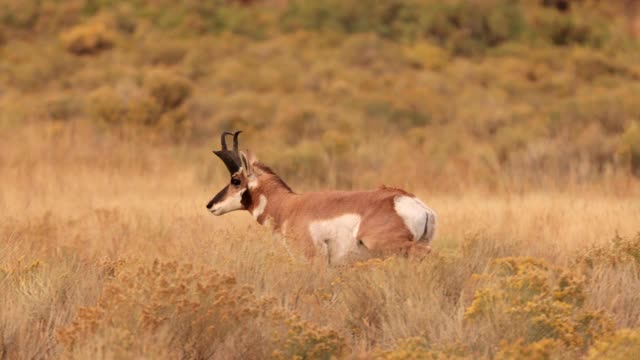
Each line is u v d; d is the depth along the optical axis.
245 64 149.38
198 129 100.19
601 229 40.19
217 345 22.75
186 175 67.44
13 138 85.44
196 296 23.05
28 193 55.66
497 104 120.94
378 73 150.38
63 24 173.38
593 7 198.00
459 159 75.00
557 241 37.03
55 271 28.55
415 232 29.89
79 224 42.41
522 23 180.25
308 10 183.12
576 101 100.31
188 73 140.38
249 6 193.38
